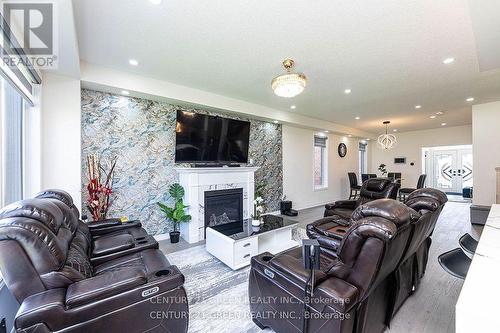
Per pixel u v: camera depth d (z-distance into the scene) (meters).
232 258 2.74
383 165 8.99
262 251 3.15
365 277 1.28
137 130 3.67
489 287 0.77
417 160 8.60
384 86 3.80
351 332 1.30
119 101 3.50
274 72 3.24
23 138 2.45
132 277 1.35
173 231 3.85
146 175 3.77
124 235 2.40
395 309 1.81
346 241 1.31
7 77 1.84
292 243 3.46
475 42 2.41
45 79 2.70
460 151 9.19
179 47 2.56
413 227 1.54
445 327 1.81
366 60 2.87
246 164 5.04
